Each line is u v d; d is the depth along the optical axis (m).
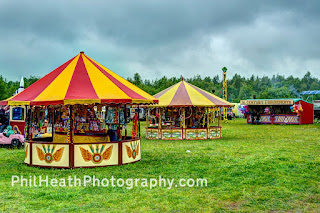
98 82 11.23
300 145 16.17
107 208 6.63
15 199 7.23
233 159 12.02
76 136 11.80
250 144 16.86
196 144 17.39
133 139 11.41
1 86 47.31
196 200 7.16
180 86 22.11
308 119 35.97
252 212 6.44
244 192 7.77
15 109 18.27
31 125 12.33
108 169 10.16
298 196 7.48
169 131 20.58
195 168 10.42
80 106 12.08
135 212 6.39
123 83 12.34
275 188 8.12
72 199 7.24
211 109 21.97
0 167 10.79
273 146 15.86
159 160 11.98
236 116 55.56
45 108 12.88
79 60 12.27
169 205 6.81
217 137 21.05
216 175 9.54
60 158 10.34
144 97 11.72
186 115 21.92
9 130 16.34
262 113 37.78
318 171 9.89
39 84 11.72
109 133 12.27
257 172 9.78
